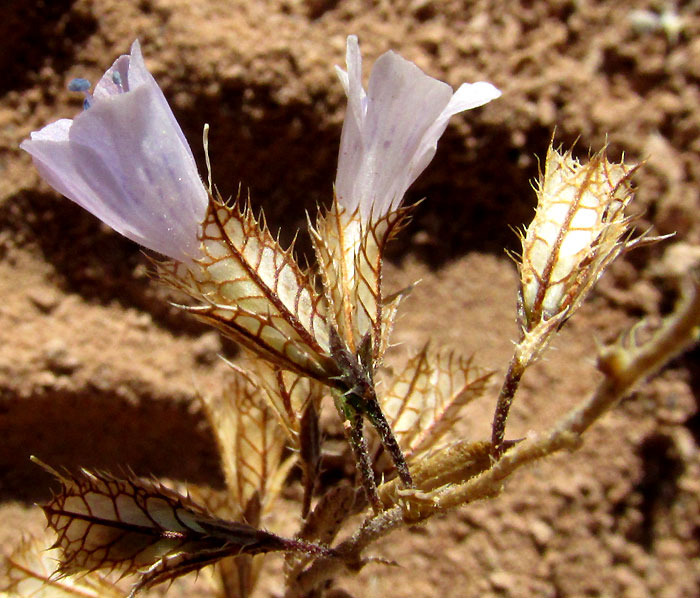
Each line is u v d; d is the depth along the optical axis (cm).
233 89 9
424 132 5
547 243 5
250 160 9
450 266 10
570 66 10
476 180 10
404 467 5
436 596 9
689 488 9
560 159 5
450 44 10
